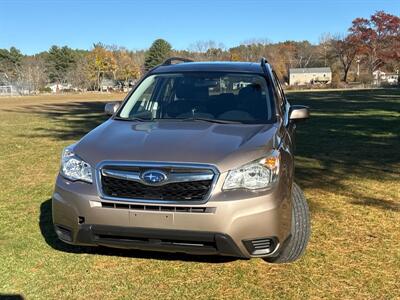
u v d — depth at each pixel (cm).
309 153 987
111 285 392
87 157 389
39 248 465
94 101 4247
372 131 1348
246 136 411
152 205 360
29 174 807
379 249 462
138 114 496
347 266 426
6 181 754
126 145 394
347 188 689
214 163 363
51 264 430
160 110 495
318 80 11506
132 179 367
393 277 405
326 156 948
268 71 548
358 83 9294
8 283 393
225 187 361
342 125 1520
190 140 397
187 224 356
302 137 1243
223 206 354
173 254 450
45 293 379
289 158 418
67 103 3797
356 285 391
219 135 411
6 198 649
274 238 369
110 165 374
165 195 361
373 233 505
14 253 453
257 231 361
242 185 364
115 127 452
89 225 374
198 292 381
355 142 1138
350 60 10900
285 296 374
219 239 356
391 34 10444
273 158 382
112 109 521
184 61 623
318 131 1368
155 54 10581
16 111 2655
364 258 442
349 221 542
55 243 478
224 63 577
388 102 2850
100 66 9612
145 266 427
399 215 564
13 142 1226
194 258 443
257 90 509
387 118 1750
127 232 366
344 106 2517
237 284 394
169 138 404
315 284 393
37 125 1712
